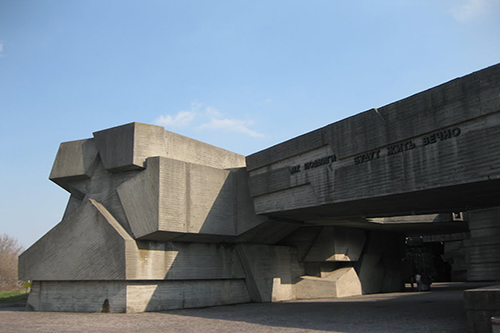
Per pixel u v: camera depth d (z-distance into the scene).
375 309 20.48
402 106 15.90
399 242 38.28
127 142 22.67
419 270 57.78
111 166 23.03
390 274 36.00
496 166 13.16
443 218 30.02
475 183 13.96
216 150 27.75
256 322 16.75
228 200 24.94
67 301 22.62
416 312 18.50
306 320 17.00
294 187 21.27
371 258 33.97
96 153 24.20
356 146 17.56
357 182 17.62
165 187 21.73
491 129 13.35
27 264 24.00
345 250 30.72
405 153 15.85
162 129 23.75
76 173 24.39
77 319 18.52
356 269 33.00
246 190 25.08
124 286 21.02
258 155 23.28
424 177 15.11
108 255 21.41
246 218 24.78
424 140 15.23
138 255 21.42
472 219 17.88
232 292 26.11
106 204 23.59
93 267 21.77
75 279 22.20
